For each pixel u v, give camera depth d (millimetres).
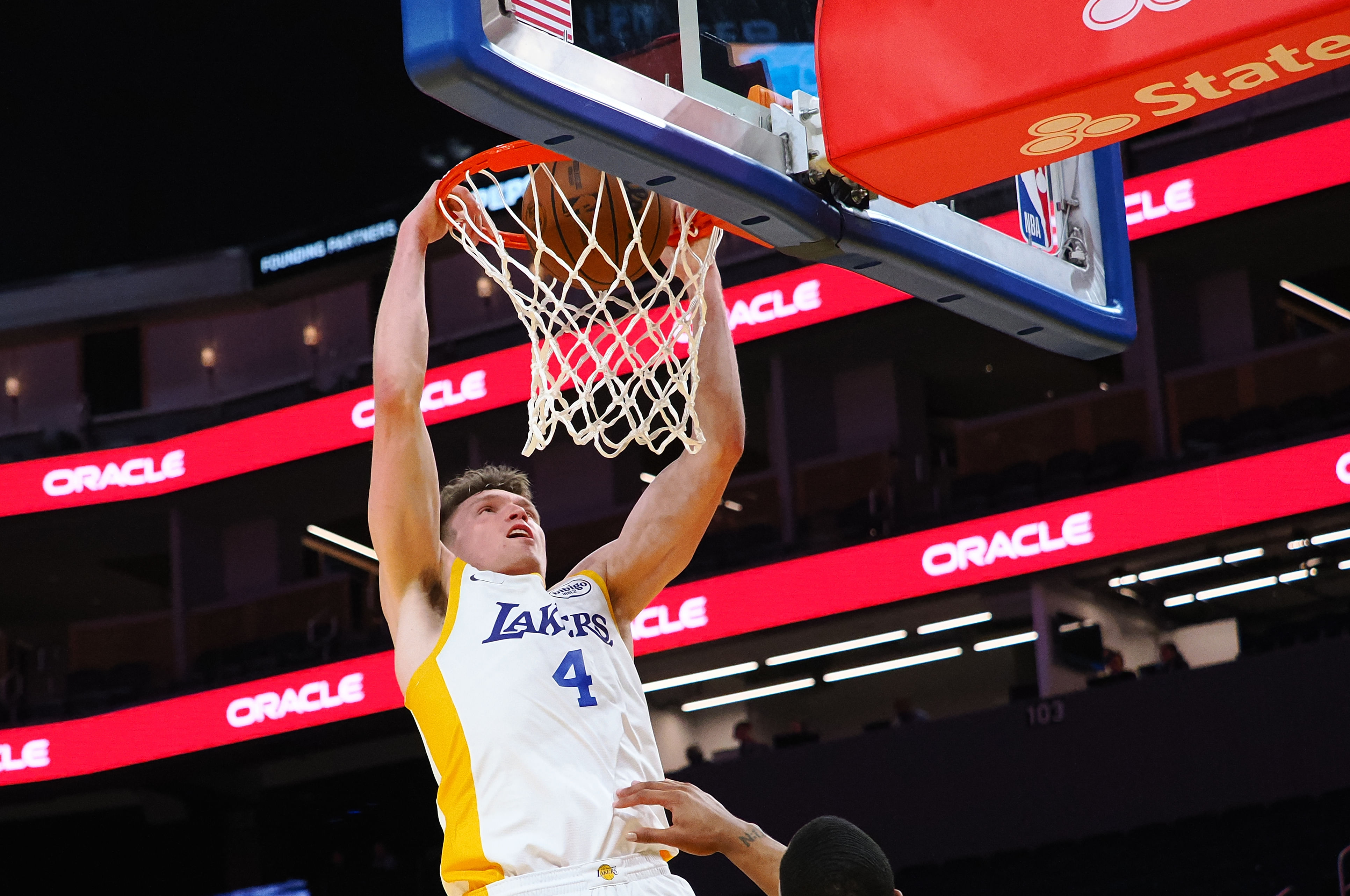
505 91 2740
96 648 19578
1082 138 3125
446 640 2775
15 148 22219
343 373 20516
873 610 15430
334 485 19719
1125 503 14391
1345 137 14602
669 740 20328
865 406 18891
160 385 21484
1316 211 15617
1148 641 18047
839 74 3143
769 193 3166
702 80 3139
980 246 3717
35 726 17578
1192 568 16391
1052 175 4008
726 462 3100
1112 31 2887
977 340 18188
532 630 2775
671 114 3025
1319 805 13000
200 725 17125
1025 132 3049
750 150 3184
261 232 23109
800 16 3416
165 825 20109
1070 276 3969
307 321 21203
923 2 3082
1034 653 19391
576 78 2863
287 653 18062
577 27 2906
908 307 16234
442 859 2682
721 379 3170
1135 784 13891
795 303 16781
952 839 14562
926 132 3039
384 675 16391
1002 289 3723
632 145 2930
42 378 21688
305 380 20047
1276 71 2887
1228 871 12867
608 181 3211
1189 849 13266
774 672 19719
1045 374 19547
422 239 3053
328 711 16531
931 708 19812
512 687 2686
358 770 19672
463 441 18922
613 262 3223
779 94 3312
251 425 18750
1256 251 16734
